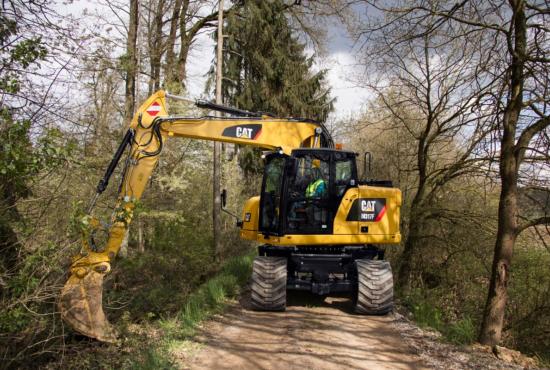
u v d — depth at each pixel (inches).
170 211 544.4
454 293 397.4
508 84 268.4
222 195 366.9
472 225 378.9
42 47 192.2
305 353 228.2
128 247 582.9
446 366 213.6
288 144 320.5
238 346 237.1
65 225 191.0
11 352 197.9
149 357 199.5
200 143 593.0
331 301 349.1
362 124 486.0
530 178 284.2
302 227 314.2
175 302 379.2
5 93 185.0
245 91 855.7
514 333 326.3
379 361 219.8
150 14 629.0
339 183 320.2
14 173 166.1
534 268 346.6
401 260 421.7
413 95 406.0
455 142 406.9
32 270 179.9
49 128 189.0
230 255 620.4
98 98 401.4
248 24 776.9
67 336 226.7
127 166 265.7
